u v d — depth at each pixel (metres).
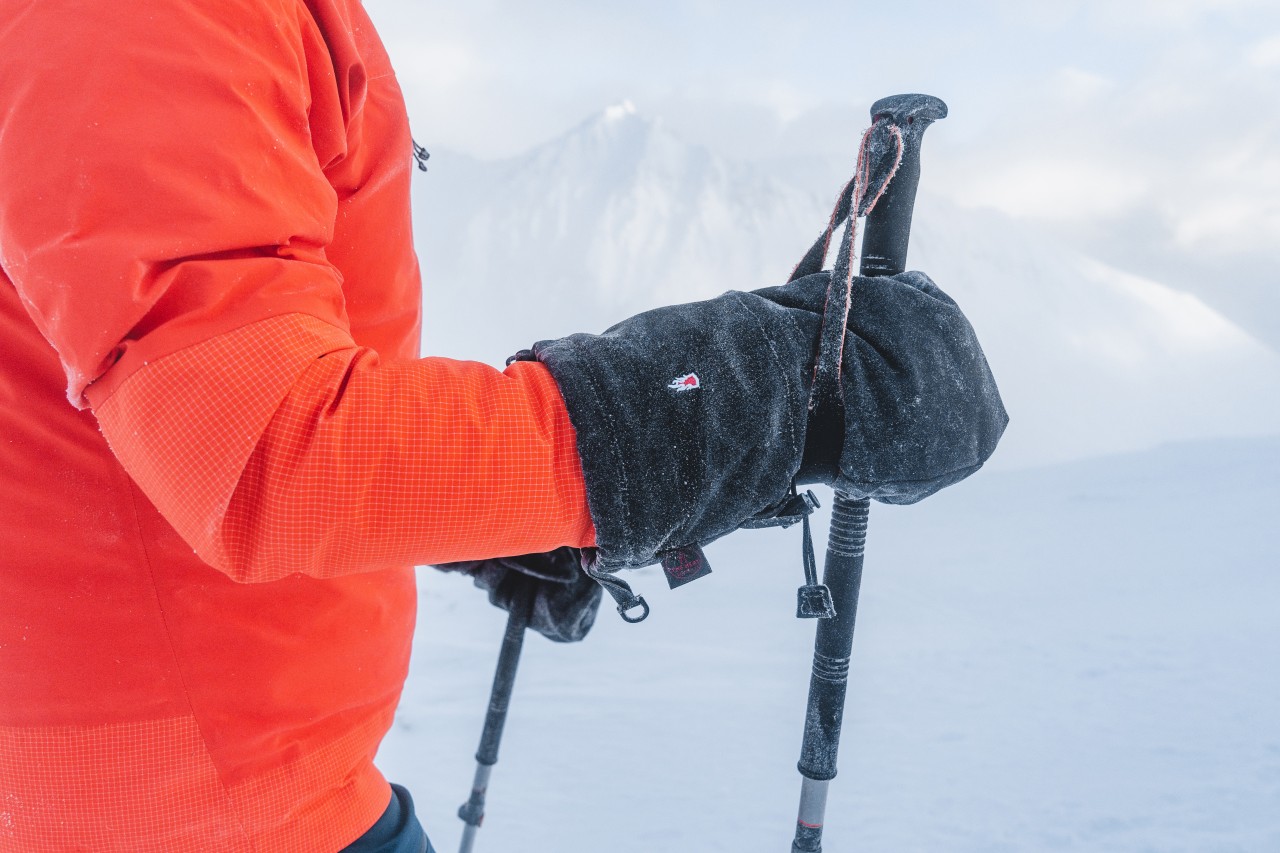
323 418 0.47
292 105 0.55
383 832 0.80
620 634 6.27
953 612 6.58
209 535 0.48
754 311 0.61
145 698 0.62
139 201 0.47
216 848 0.66
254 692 0.65
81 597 0.60
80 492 0.59
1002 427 0.68
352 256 0.72
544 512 0.52
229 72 0.51
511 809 3.29
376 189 0.73
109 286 0.46
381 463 0.48
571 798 3.39
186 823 0.64
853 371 0.61
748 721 4.30
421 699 4.68
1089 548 9.48
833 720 0.91
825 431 0.59
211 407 0.46
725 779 3.56
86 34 0.49
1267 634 5.39
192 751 0.63
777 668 5.35
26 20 0.50
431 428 0.49
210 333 0.47
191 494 0.47
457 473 0.49
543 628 1.24
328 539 0.48
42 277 0.47
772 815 3.21
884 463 0.61
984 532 11.31
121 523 0.60
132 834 0.63
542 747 3.95
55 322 0.48
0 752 0.62
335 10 0.64
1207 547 8.97
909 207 0.78
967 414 0.64
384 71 0.76
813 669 0.91
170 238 0.47
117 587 0.60
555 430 0.53
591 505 0.52
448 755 3.87
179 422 0.46
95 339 0.47
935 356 0.64
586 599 1.21
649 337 0.58
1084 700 4.28
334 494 0.47
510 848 2.99
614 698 4.69
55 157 0.47
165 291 0.47
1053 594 7.14
